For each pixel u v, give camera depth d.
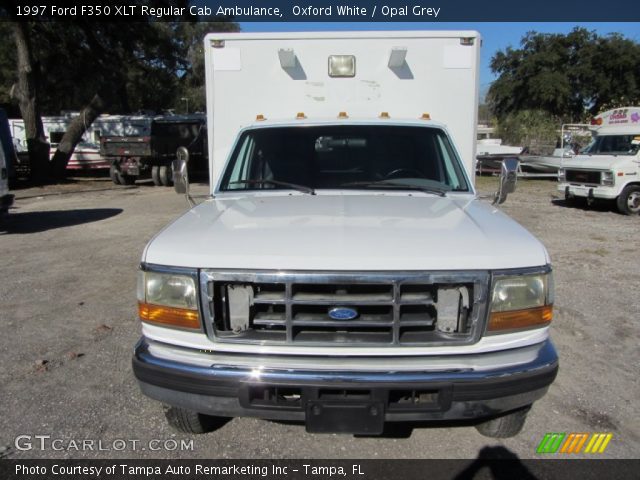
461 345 2.51
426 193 3.75
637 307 5.52
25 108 19.81
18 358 4.33
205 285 2.52
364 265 2.43
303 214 3.09
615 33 33.72
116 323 5.09
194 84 40.84
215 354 2.56
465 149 4.64
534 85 33.22
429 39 4.49
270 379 2.48
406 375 2.46
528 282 2.53
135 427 3.33
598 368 4.11
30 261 7.63
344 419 2.49
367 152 4.07
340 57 4.54
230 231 2.78
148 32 20.58
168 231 2.88
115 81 20.83
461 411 2.51
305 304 2.48
